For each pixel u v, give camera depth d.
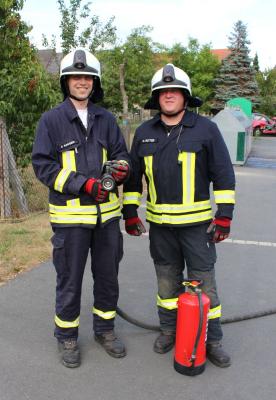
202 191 3.31
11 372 3.21
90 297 4.50
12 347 3.53
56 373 3.21
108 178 3.02
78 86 3.19
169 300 3.54
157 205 3.37
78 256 3.24
